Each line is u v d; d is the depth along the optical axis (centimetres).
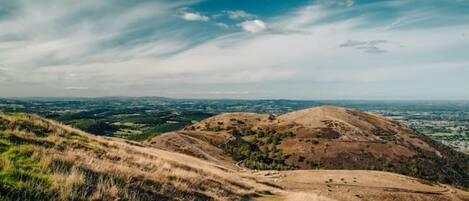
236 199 2266
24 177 1266
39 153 1608
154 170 2186
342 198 5894
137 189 1598
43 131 2384
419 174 15425
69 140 2297
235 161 14775
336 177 7412
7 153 1520
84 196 1279
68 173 1442
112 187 1418
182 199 1736
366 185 7081
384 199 6606
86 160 1767
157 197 1620
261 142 18912
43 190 1213
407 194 7119
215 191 2214
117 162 2083
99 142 2762
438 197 7506
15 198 1105
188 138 14850
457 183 15638
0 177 1197
